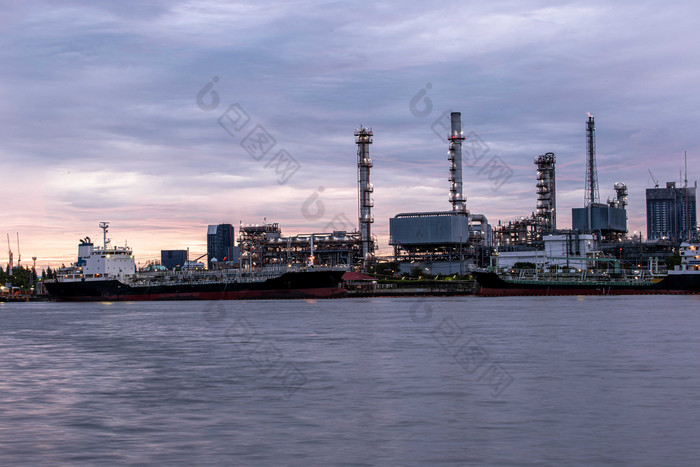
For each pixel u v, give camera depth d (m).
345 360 85.00
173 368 81.12
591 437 48.28
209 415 56.00
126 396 64.25
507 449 45.69
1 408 59.38
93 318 177.62
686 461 43.09
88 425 53.16
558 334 111.50
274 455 44.75
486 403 59.06
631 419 53.12
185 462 43.59
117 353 96.88
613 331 115.25
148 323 153.62
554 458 43.78
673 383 67.31
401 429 50.88
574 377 70.94
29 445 47.66
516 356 86.50
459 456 44.28
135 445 47.38
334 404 59.44
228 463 43.25
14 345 109.31
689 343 98.12
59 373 78.56
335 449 45.97
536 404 58.53
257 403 60.28
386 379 71.00
